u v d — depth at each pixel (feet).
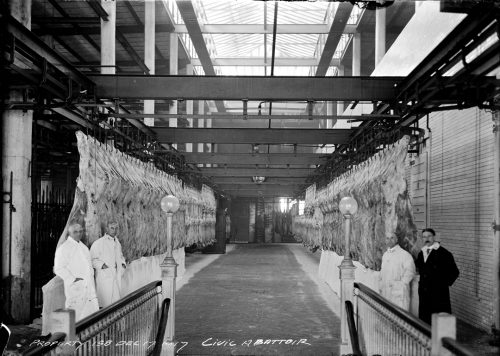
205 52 65.51
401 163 25.52
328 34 59.16
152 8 53.78
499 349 20.92
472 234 25.62
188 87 27.27
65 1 48.96
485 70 17.88
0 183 25.71
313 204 61.05
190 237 55.52
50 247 30.81
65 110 30.07
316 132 39.96
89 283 21.40
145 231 34.35
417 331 12.75
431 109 23.41
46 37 56.29
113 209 27.43
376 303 17.22
